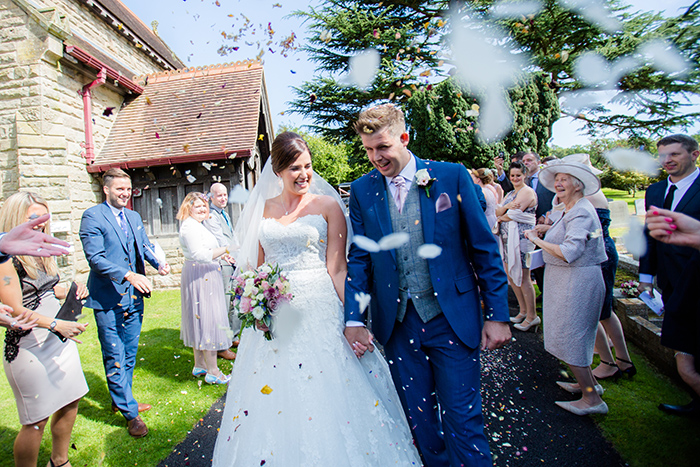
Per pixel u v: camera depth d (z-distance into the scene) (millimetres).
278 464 1655
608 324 2854
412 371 1832
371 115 1703
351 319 1854
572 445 2174
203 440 2488
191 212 3236
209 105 8859
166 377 3447
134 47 10930
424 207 1743
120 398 2545
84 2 8820
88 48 8609
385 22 11234
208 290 3242
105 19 9562
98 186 7660
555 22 9555
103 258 2516
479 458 1577
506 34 9062
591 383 2416
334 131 13984
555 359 3365
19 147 6352
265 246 2217
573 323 2375
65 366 1999
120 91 8867
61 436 2062
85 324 2000
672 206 2449
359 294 1873
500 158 6180
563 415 2482
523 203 3979
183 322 3381
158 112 8773
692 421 2285
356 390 1882
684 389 2672
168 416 2789
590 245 2342
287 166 2064
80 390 2068
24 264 1910
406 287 1801
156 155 7766
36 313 1847
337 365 1904
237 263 2496
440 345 1754
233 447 1778
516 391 2844
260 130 10562
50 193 6590
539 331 4055
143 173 7949
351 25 11406
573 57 9406
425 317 1769
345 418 1758
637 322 3410
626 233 1870
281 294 1912
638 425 2297
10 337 1874
